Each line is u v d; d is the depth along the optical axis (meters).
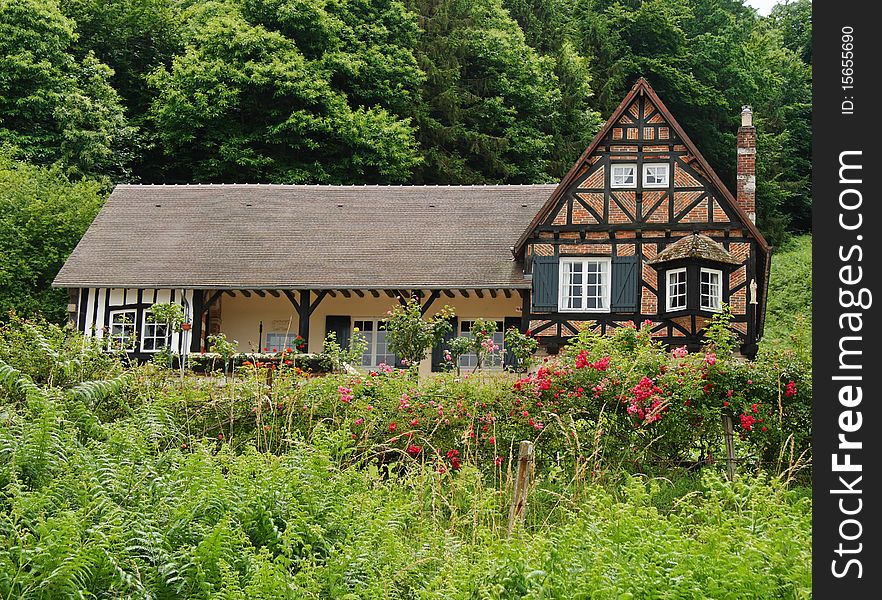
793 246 43.59
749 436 11.78
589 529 6.80
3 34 35.69
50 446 7.75
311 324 25.16
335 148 35.94
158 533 6.73
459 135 38.16
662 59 44.19
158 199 27.48
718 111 43.72
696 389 11.91
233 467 8.41
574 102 41.25
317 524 7.59
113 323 24.25
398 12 39.69
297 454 8.74
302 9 37.38
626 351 12.98
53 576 5.91
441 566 7.34
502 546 6.70
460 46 40.16
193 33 41.31
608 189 23.50
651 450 11.81
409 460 11.40
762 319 24.98
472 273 23.83
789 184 45.09
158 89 39.91
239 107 36.28
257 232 25.97
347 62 36.88
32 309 28.12
